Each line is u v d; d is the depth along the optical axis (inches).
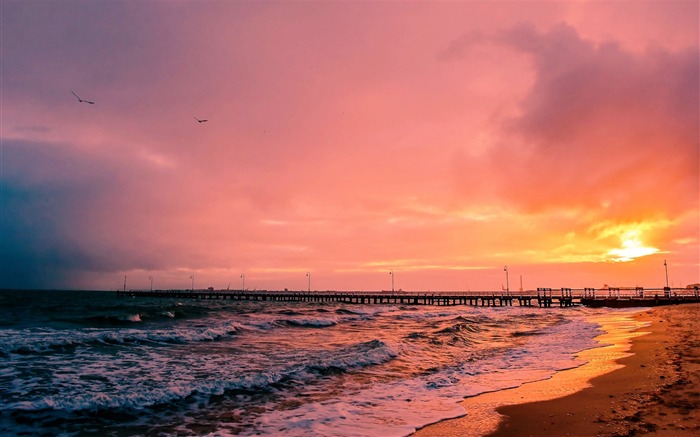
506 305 2913.4
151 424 299.6
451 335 816.3
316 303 3107.8
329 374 458.9
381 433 264.7
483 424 272.5
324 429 275.7
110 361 519.2
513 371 461.1
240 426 293.3
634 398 298.5
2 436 276.4
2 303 2320.4
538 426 259.4
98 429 290.5
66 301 2790.4
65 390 383.2
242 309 1866.4
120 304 2368.4
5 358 520.4
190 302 3129.9
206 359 542.0
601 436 229.1
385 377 450.9
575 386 359.6
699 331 702.5
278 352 604.7
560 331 909.8
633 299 2319.1
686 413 252.8
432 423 281.6
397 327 1041.5
